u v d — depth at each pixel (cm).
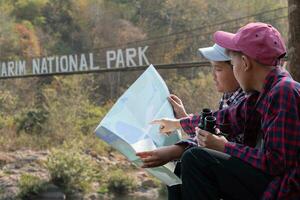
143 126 254
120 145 238
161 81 279
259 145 217
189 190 207
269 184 201
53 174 1986
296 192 198
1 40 4625
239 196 206
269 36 211
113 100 4072
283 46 214
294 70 389
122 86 4209
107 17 4938
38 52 4744
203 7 4291
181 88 3122
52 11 5159
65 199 1947
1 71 2336
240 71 218
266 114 204
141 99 263
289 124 197
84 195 1992
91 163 2189
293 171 198
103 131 238
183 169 210
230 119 232
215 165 205
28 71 2303
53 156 2053
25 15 5219
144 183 2181
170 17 4438
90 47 4856
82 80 3538
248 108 218
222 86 262
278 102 200
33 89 3744
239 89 257
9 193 1919
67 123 2877
